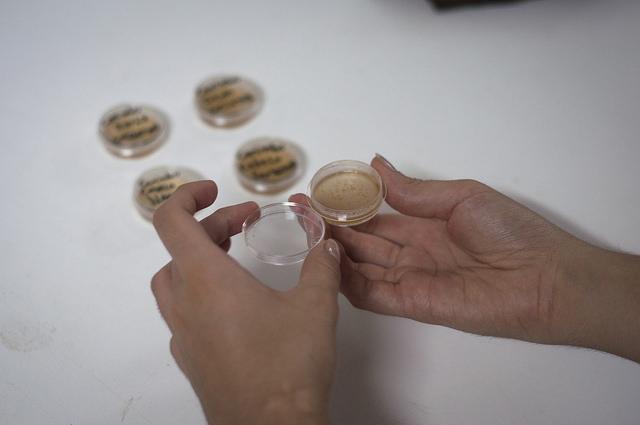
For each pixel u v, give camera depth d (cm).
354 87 42
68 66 44
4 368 32
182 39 45
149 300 34
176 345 28
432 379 31
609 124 40
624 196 37
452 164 38
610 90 41
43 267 35
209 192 30
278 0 47
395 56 43
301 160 39
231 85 42
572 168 38
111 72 43
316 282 27
